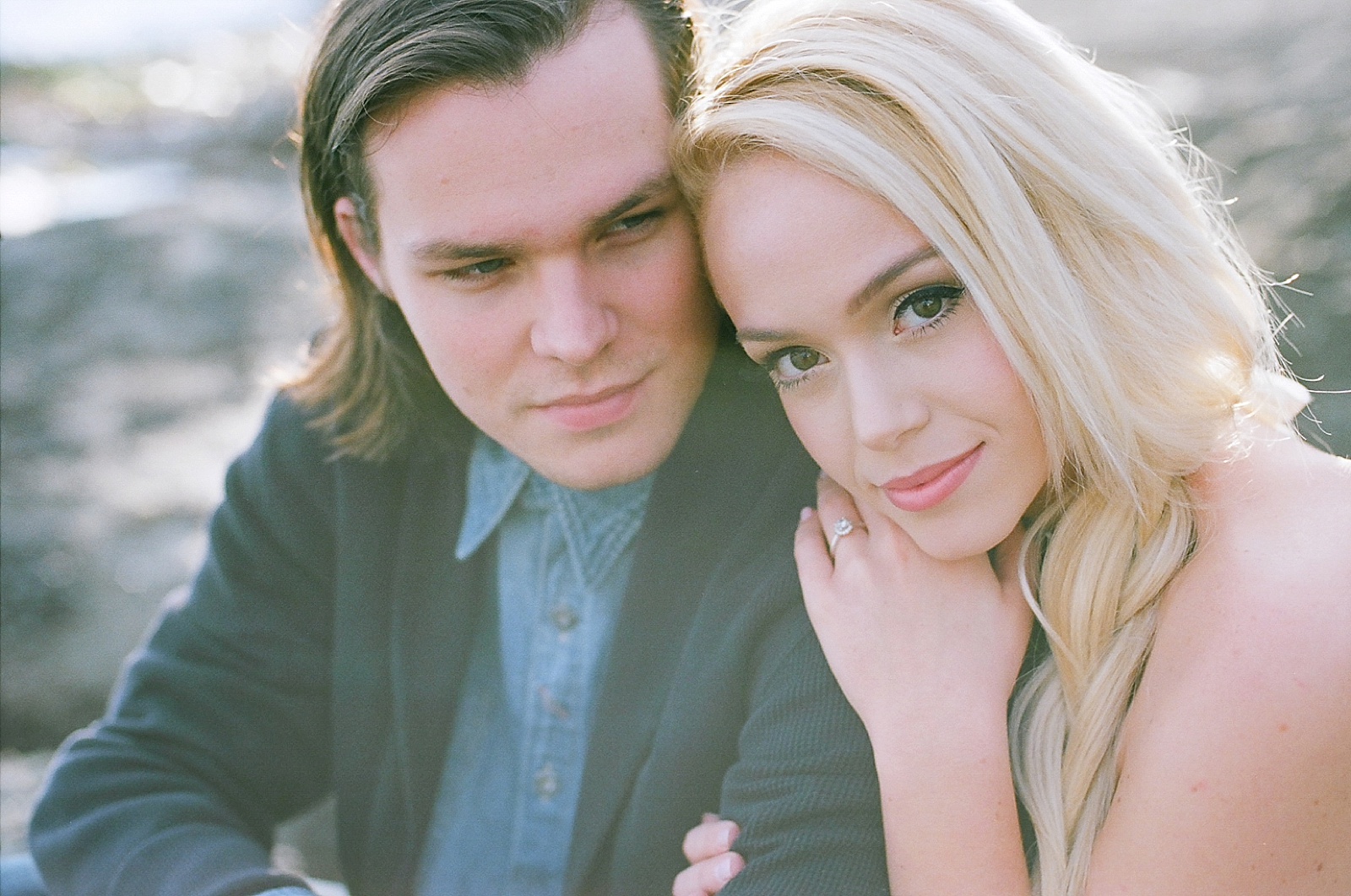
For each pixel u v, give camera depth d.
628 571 1.55
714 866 1.32
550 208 1.23
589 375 1.31
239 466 1.76
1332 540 1.21
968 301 1.23
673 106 1.29
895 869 1.27
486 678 1.63
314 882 1.85
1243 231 4.68
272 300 6.14
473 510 1.60
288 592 1.74
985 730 1.28
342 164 1.38
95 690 3.44
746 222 1.24
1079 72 1.34
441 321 1.33
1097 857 1.24
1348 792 1.18
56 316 6.07
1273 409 1.40
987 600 1.35
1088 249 1.29
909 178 1.19
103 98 10.26
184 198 7.77
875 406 1.24
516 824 1.60
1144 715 1.25
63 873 1.61
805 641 1.37
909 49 1.23
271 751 1.75
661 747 1.44
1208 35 7.85
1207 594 1.25
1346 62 6.57
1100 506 1.33
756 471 1.48
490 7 1.21
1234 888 1.18
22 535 4.19
